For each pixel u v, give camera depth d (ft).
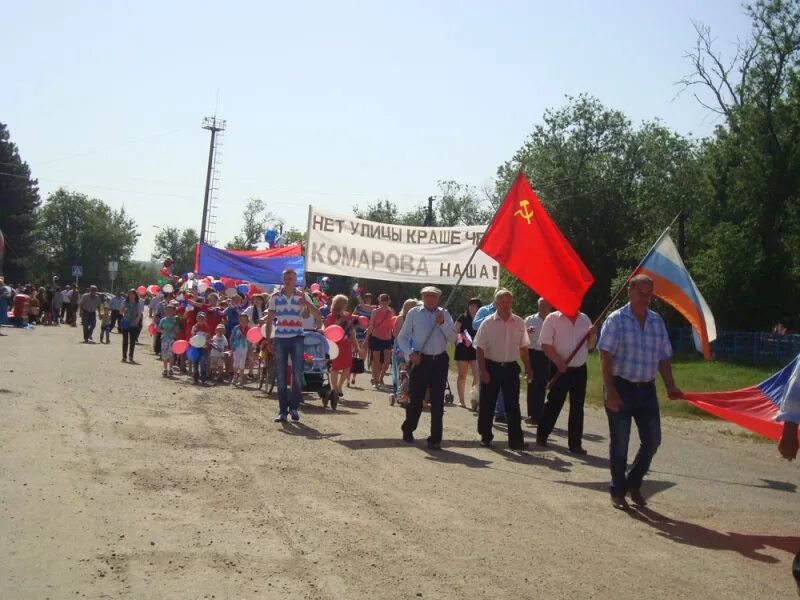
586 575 19.21
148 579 17.34
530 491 27.66
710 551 21.98
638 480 26.58
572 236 188.55
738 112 149.38
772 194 147.64
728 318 148.77
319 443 33.81
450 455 33.58
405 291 219.20
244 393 49.93
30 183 267.59
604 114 191.52
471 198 268.62
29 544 18.99
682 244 159.63
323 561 19.06
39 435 30.94
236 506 23.22
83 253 385.70
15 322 118.11
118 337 110.63
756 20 146.10
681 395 26.71
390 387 60.85
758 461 37.73
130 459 28.09
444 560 19.63
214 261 80.84
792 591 19.07
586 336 35.68
